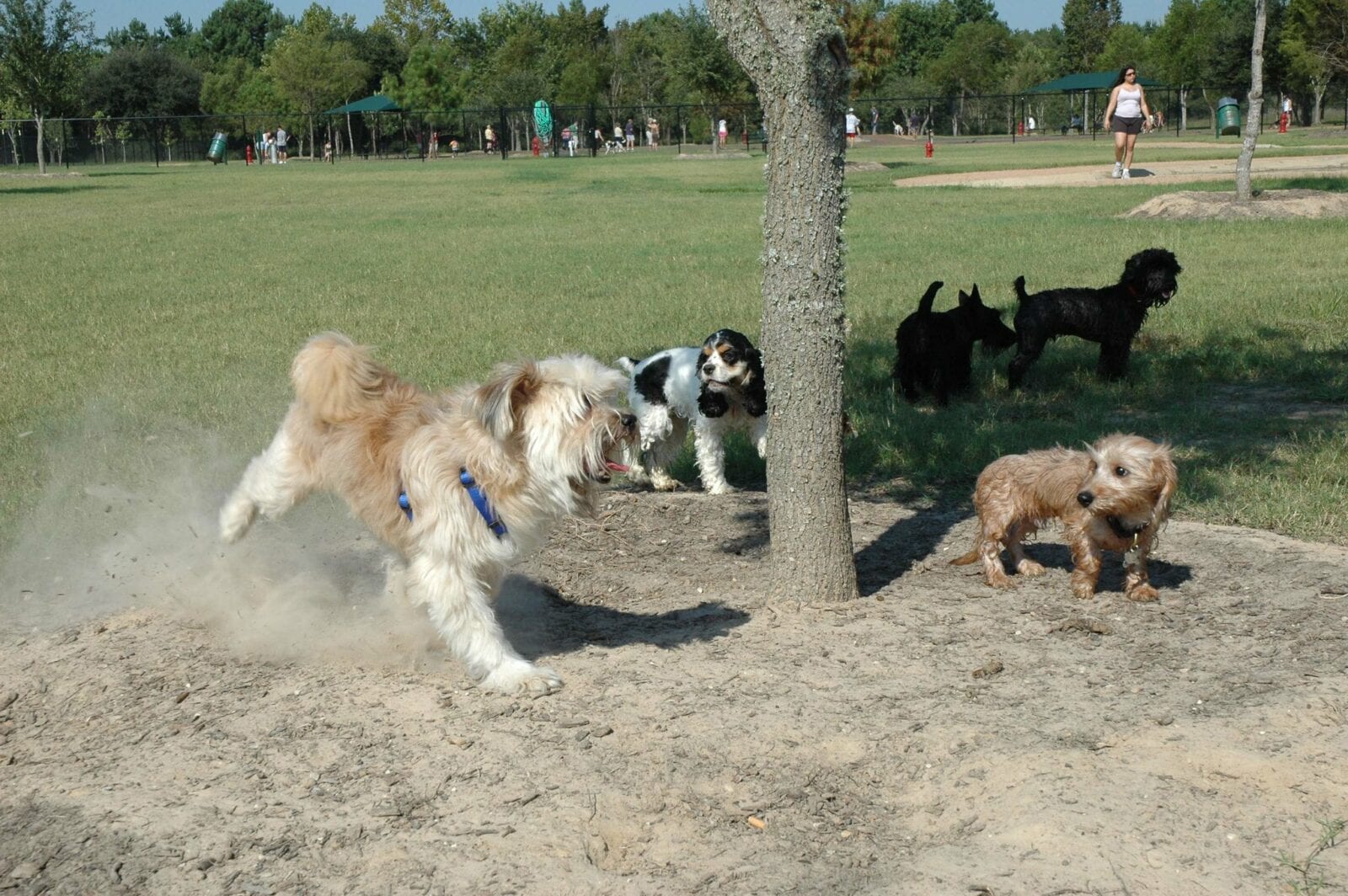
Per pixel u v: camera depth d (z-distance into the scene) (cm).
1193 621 558
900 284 1579
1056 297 1059
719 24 551
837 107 540
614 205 2978
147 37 14775
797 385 571
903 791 423
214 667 538
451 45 10594
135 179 4831
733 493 841
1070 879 366
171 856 393
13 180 4816
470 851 391
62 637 577
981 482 628
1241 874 366
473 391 505
